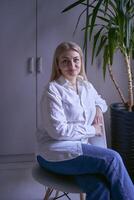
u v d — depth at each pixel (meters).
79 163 1.83
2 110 2.78
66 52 1.98
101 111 2.15
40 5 2.68
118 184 1.77
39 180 1.91
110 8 2.68
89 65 2.83
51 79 2.08
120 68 2.90
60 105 1.91
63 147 1.86
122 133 2.51
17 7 2.65
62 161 1.86
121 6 2.26
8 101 2.77
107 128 2.96
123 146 2.52
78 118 1.97
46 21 2.71
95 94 2.18
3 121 2.79
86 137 1.99
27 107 2.81
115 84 2.68
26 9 2.66
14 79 2.75
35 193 2.58
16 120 2.81
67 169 1.87
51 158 1.87
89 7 2.66
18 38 2.70
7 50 2.70
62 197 2.53
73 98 1.98
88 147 1.86
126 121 2.46
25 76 2.76
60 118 1.88
